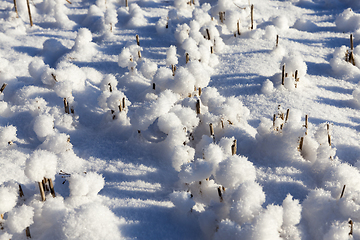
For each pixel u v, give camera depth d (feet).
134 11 16.21
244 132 8.62
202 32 14.03
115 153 8.20
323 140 7.83
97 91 10.92
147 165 7.75
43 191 6.08
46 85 10.75
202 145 8.02
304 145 8.07
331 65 12.07
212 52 13.29
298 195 6.89
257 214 5.55
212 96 9.55
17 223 5.36
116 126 9.04
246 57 13.05
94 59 12.94
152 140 8.61
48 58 13.12
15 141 8.50
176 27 15.29
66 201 6.22
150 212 6.29
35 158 5.84
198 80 9.88
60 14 16.14
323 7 18.54
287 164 7.69
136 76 11.72
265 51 13.38
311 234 5.97
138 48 12.56
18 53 13.08
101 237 5.39
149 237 5.74
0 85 10.58
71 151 7.98
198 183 7.06
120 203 6.48
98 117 9.84
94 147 8.45
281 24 15.34
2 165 7.32
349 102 10.31
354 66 11.91
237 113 8.92
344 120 9.43
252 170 6.34
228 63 12.81
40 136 8.19
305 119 8.70
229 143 7.59
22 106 9.78
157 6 18.02
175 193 6.10
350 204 5.82
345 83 11.39
